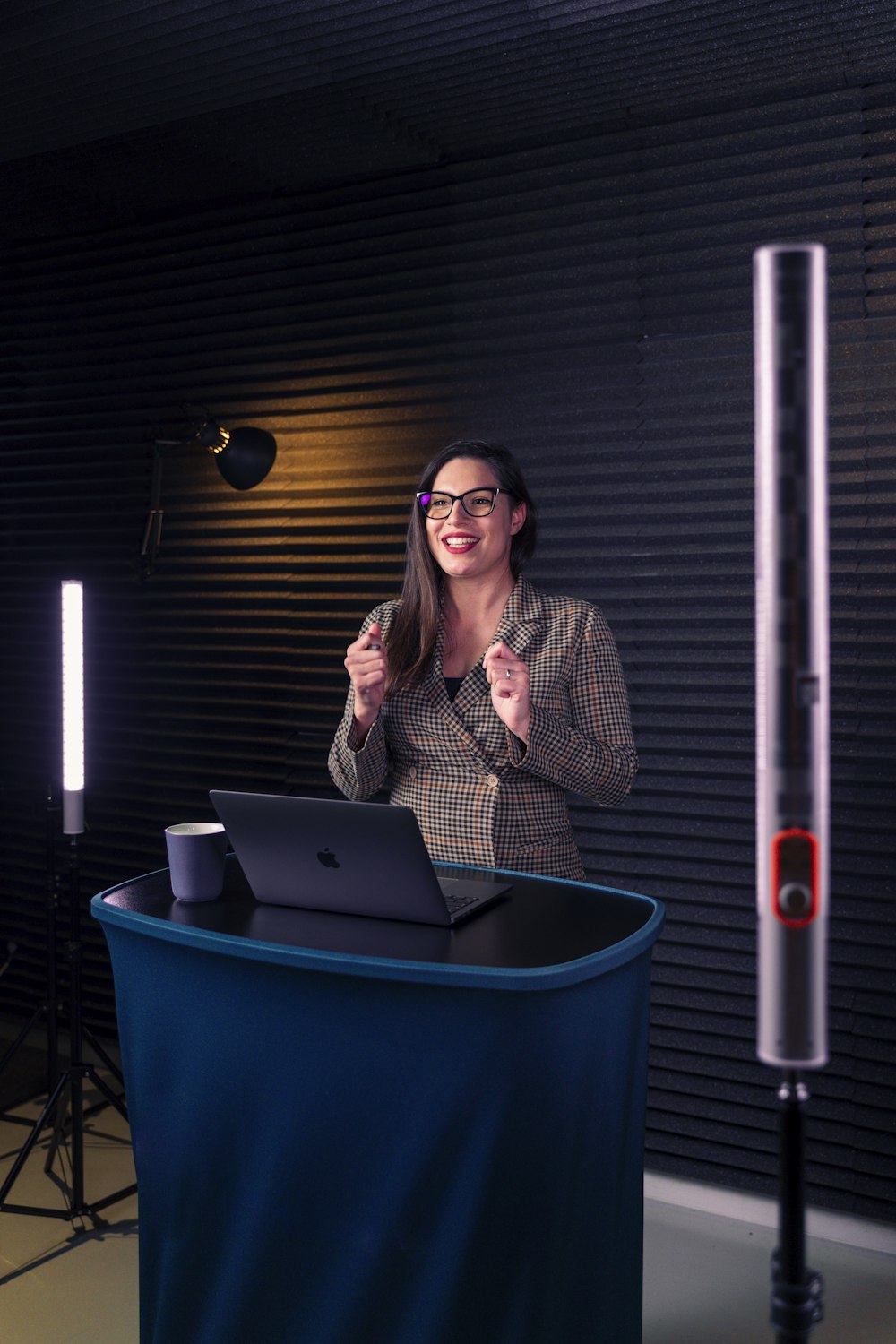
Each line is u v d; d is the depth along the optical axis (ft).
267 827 5.79
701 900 9.90
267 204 11.85
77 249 13.12
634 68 9.14
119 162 11.37
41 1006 10.52
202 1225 5.99
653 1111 10.07
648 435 10.09
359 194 11.38
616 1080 5.69
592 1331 5.69
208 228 12.26
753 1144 9.61
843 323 9.20
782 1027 3.11
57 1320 7.88
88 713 13.12
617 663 7.60
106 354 12.92
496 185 10.59
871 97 9.05
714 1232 9.37
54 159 11.46
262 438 11.35
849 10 8.18
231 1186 5.86
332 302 11.52
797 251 2.98
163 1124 6.12
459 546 7.38
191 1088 5.95
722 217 9.66
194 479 12.46
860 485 9.21
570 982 5.00
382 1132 5.40
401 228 11.12
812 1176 9.36
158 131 10.68
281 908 6.09
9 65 9.73
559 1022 5.16
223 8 8.60
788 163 9.39
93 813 13.06
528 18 8.40
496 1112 5.13
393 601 8.05
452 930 5.66
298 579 11.83
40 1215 8.98
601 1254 5.70
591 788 7.18
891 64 8.82
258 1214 5.74
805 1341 3.31
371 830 5.45
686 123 9.74
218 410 12.25
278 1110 5.65
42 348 13.42
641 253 10.02
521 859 7.29
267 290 11.92
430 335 11.00
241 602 12.20
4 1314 7.95
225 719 12.25
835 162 9.21
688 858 9.99
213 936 5.54
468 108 9.96
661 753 10.12
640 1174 6.23
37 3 8.88
